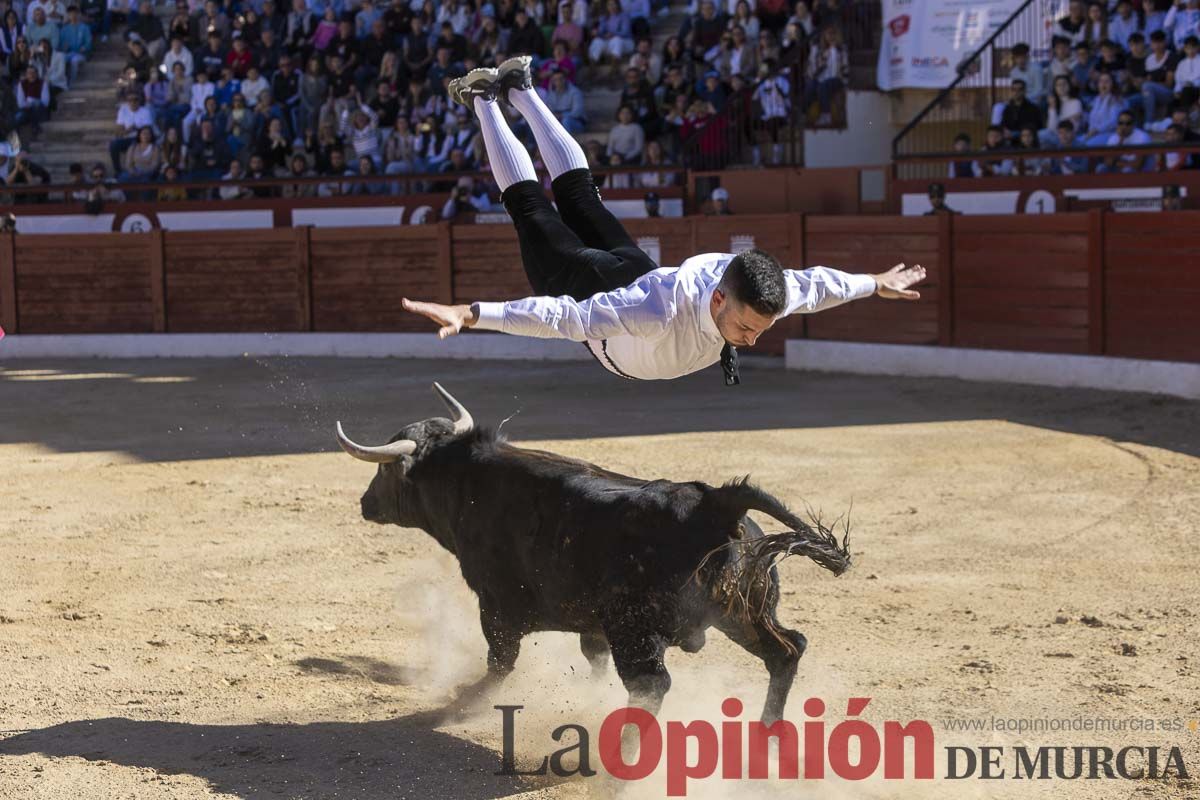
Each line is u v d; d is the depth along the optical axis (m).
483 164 16.91
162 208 17.39
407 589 6.59
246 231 16.91
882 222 13.91
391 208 16.83
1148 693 4.98
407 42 18.47
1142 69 14.30
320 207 17.03
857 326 14.17
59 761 4.46
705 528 4.12
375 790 4.24
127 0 21.42
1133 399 11.56
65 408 12.58
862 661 5.40
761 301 3.68
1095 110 14.05
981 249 13.16
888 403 11.97
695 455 9.67
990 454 9.56
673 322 3.80
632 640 4.14
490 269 16.12
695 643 4.25
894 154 14.44
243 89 18.62
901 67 16.33
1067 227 12.48
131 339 17.14
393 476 4.94
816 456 9.59
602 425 11.05
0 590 6.58
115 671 5.40
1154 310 11.91
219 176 18.03
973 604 6.16
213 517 8.10
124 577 6.81
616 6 18.42
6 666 5.45
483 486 4.60
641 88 17.03
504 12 18.64
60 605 6.32
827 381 13.46
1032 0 15.53
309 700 5.07
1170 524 7.53
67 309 17.41
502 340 15.98
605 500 4.26
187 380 14.48
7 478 9.31
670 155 16.80
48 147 19.84
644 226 15.60
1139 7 14.95
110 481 9.16
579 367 14.99
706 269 3.89
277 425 11.36
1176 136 12.95
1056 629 5.77
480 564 4.60
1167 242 11.78
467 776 4.35
